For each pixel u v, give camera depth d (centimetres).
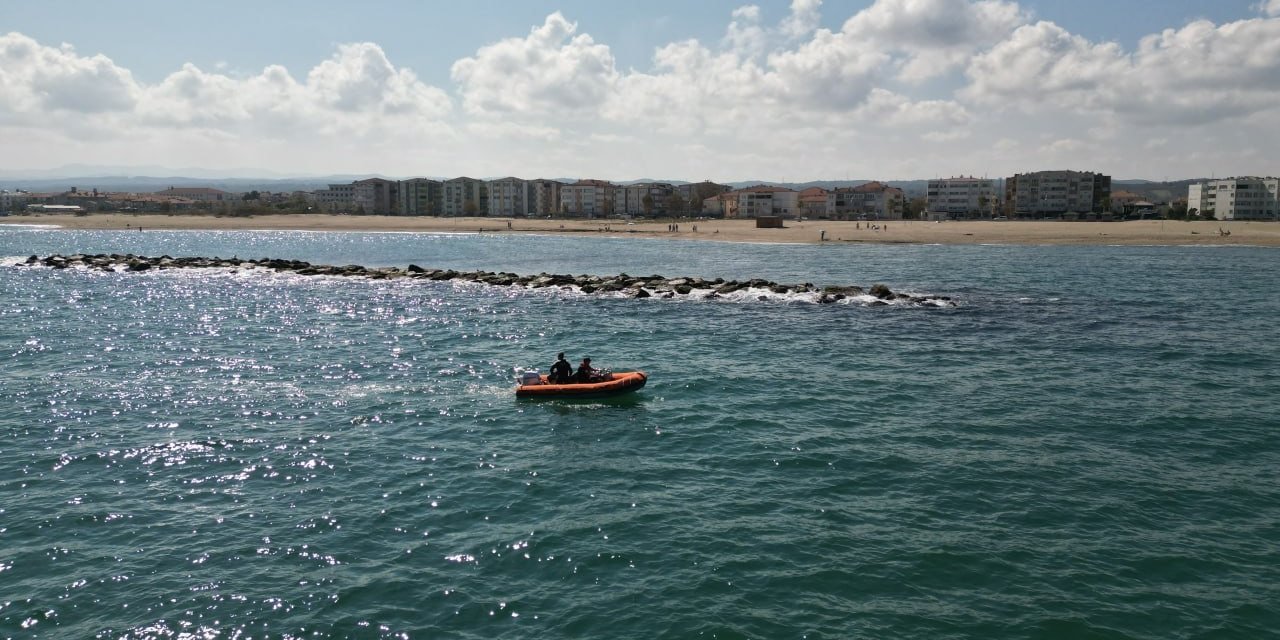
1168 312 4481
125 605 1296
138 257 8006
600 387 2533
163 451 2044
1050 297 5159
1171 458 1986
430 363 3148
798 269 7319
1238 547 1502
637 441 2128
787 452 2025
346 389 2719
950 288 5706
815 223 17025
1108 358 3209
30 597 1316
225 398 2581
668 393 2633
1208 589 1352
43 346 3459
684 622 1248
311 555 1469
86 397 2578
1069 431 2208
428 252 9906
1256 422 2291
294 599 1314
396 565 1431
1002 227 13388
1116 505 1689
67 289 5706
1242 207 18625
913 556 1457
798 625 1241
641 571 1405
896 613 1274
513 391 2689
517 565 1430
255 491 1778
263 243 11925
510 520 1620
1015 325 4038
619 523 1600
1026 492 1758
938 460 1962
